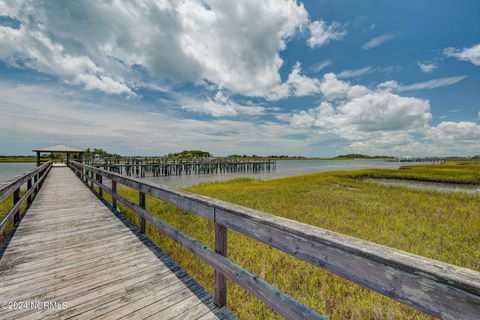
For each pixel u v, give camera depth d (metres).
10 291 2.12
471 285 0.67
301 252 1.25
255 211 1.65
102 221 4.43
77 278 2.37
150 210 7.01
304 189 13.11
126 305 1.95
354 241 1.05
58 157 41.12
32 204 5.94
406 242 4.74
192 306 1.96
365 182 17.89
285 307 1.33
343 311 2.58
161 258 2.85
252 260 3.75
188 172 42.81
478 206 8.79
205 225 5.62
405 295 0.83
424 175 24.59
